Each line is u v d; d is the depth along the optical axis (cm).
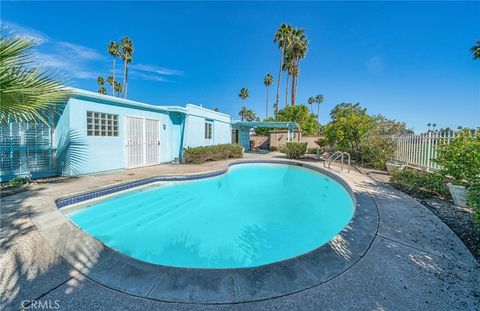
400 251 264
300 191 830
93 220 511
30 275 219
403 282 210
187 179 795
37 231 306
